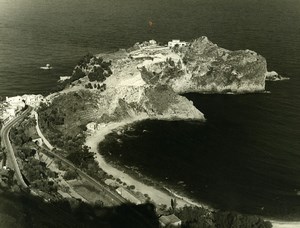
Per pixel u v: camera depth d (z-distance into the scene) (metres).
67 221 154.88
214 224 167.75
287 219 183.50
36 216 146.88
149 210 181.88
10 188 166.50
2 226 130.00
